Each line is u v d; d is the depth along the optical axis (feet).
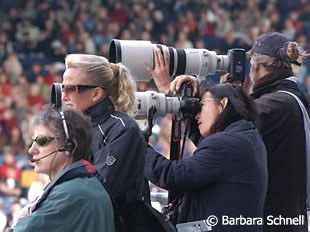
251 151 35.09
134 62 36.81
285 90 39.09
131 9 178.81
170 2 180.04
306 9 179.93
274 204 38.75
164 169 34.68
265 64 39.11
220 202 34.86
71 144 30.63
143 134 34.96
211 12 176.65
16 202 97.71
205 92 36.32
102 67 34.14
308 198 39.55
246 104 36.14
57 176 30.30
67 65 34.24
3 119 135.74
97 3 179.93
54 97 35.47
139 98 35.81
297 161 38.83
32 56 163.53
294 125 38.63
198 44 165.68
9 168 111.55
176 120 36.86
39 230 29.43
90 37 167.32
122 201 33.37
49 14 176.76
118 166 33.09
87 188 30.17
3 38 170.50
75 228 29.68
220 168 34.71
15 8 179.52
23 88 144.87
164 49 37.17
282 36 39.19
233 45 165.78
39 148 30.71
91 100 34.09
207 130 36.14
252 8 177.99
